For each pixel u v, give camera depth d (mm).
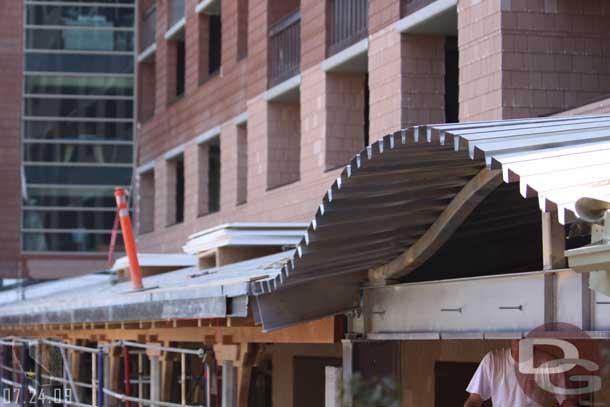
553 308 11781
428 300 13992
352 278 15492
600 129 11461
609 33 21000
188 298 16906
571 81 20828
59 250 55000
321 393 25406
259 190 32375
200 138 38281
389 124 24859
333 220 13367
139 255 32938
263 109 32219
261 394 28281
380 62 25312
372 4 25734
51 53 55156
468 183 13227
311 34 28875
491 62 20984
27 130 55219
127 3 55312
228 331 19172
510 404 13047
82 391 28469
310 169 28828
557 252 11906
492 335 12734
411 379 18094
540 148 10547
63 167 55156
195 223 38594
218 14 39031
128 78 55250
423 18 23406
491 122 12047
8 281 54250
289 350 26500
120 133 55031
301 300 15336
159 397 22703
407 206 13602
